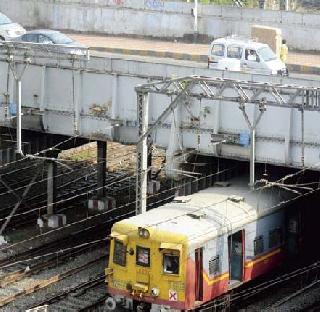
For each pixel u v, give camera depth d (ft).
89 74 222.48
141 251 186.50
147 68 228.02
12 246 229.04
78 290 204.23
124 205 258.37
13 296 198.59
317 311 199.52
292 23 328.90
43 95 228.63
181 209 196.24
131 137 221.05
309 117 200.13
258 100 179.93
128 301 189.57
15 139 243.81
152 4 347.36
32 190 273.13
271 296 208.54
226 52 278.26
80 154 306.35
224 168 226.99
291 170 221.05
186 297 183.52
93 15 354.95
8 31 303.07
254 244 202.18
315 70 291.79
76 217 253.65
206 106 209.97
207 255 188.34
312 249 231.50
